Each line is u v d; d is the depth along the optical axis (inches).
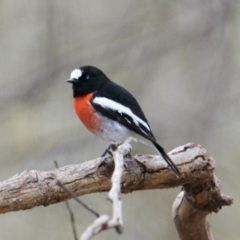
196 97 532.4
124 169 282.5
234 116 525.0
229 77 526.6
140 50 532.1
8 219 524.7
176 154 295.9
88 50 536.7
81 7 545.3
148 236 492.1
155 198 505.0
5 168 523.2
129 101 356.2
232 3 523.8
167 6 535.2
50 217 517.7
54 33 534.0
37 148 528.4
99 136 362.0
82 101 357.1
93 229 171.2
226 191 501.4
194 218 319.9
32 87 527.5
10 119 534.9
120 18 542.3
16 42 551.5
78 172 275.4
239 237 484.4
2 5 550.9
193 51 531.5
